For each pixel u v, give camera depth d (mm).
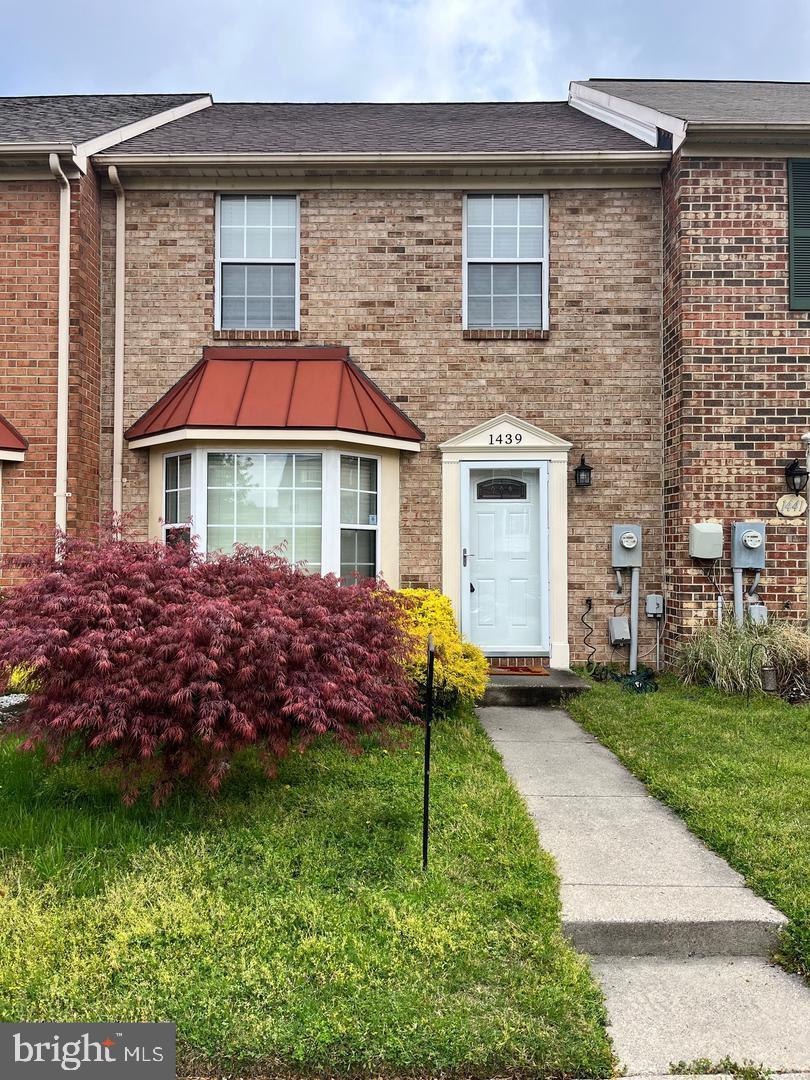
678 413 7891
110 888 3291
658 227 8461
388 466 8305
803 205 7758
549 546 8391
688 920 3137
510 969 2775
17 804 4211
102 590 4016
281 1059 2381
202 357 8406
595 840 3979
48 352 7754
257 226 8633
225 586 4363
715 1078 2389
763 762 5043
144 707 3857
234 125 9859
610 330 8445
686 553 7781
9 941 2898
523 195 8633
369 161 8195
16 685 5141
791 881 3412
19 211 7805
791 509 7707
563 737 6059
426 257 8500
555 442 8320
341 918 3057
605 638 8375
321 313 8461
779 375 7762
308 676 4035
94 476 8234
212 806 4227
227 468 7820
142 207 8477
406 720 5832
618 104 9359
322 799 4352
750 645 7027
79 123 9117
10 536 7684
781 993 2852
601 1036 2512
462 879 3418
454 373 8461
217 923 3025
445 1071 2371
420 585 8367
